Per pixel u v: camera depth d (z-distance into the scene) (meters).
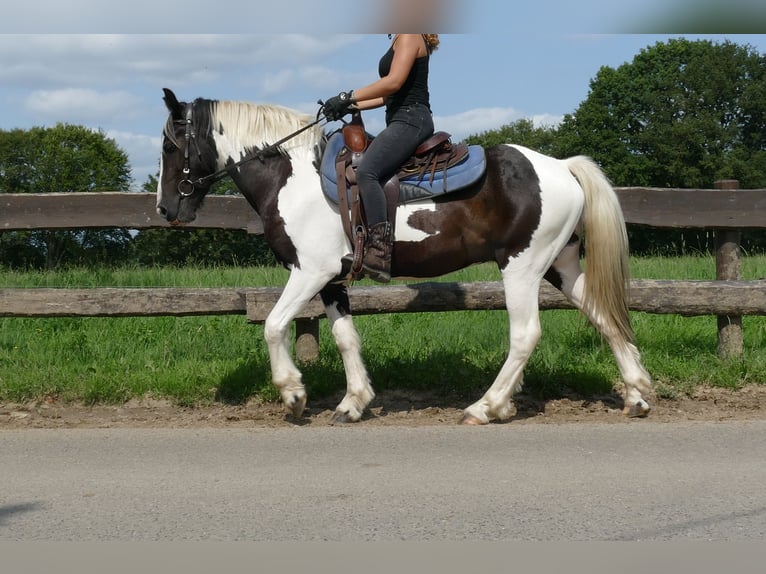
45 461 4.57
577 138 62.25
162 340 7.62
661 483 4.03
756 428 5.11
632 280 6.66
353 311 6.39
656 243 43.06
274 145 5.43
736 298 6.49
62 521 3.63
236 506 3.79
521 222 5.15
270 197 5.43
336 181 5.23
